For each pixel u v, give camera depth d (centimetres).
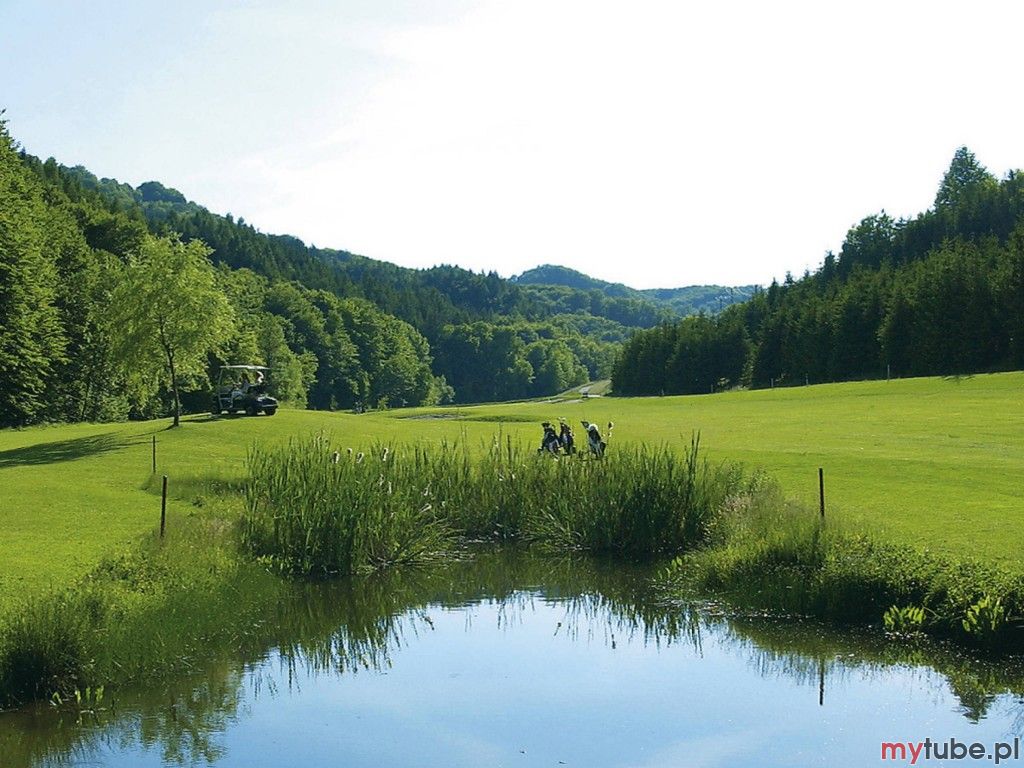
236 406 5291
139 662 1529
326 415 5853
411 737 1348
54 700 1433
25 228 5988
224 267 16088
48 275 6594
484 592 2178
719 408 7238
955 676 1532
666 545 2458
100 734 1366
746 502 2441
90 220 9850
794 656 1656
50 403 7281
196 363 4875
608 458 2775
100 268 7919
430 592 2186
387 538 2409
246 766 1257
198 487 2888
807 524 2033
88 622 1521
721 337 14188
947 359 10038
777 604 1867
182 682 1578
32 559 1933
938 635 1673
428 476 2781
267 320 12725
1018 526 2155
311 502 2378
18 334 5506
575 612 2003
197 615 1712
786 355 12744
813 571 1884
